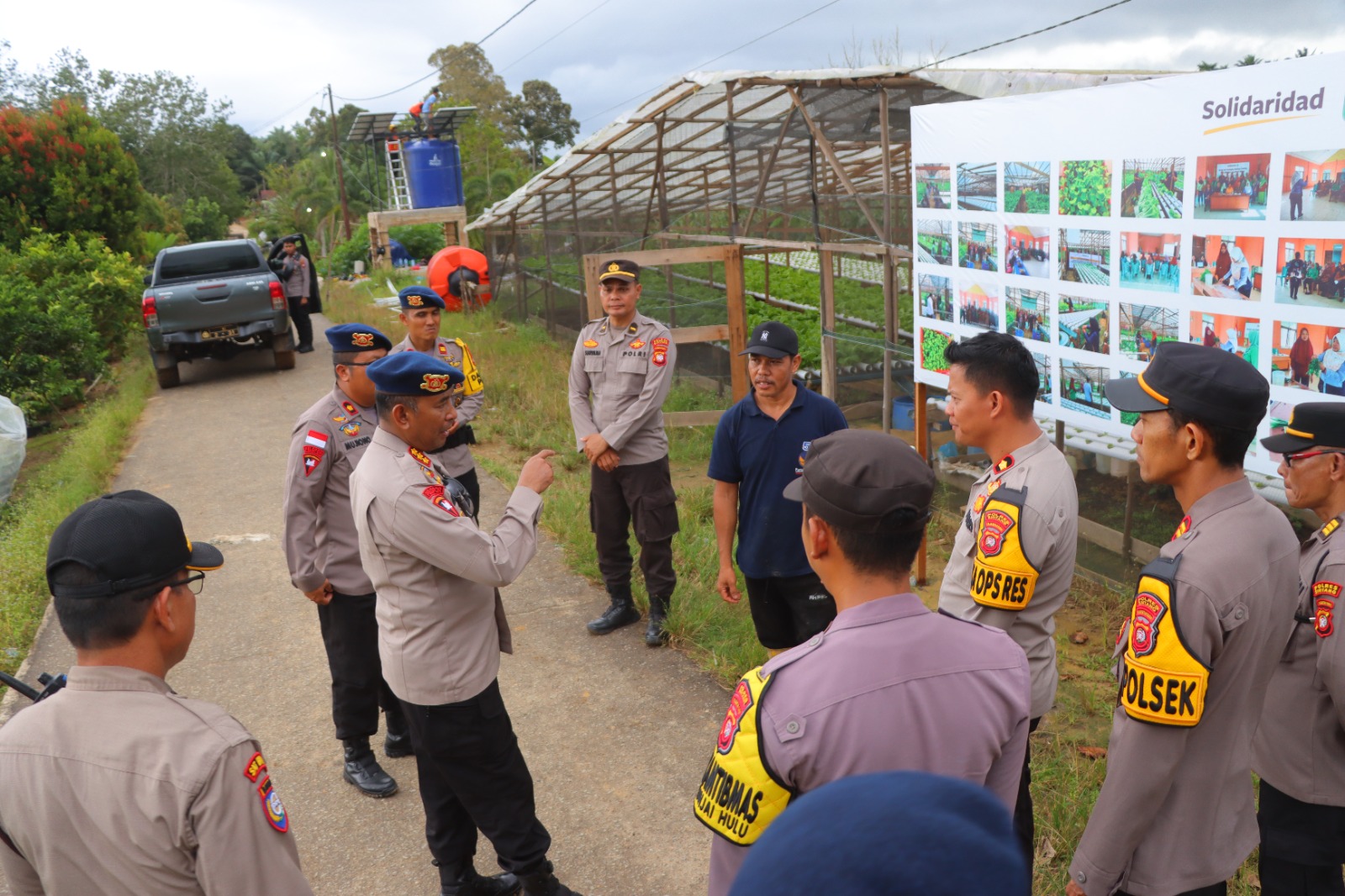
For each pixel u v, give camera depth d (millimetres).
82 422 11602
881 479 1543
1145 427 2088
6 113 19125
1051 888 2982
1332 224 3131
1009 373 2482
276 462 8828
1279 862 2424
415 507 2660
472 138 50312
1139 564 5211
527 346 13680
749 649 4695
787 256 14930
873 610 1550
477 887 3156
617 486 4977
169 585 1662
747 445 3834
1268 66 3268
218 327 12766
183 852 1535
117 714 1567
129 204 20750
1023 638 2471
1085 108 3996
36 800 1531
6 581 5789
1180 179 3643
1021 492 2398
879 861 560
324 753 4125
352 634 3691
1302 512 4293
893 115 6570
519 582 5816
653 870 3303
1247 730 2059
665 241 11266
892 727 1444
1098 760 3730
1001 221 4535
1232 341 3551
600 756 3994
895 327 6695
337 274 30953
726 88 8039
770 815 1466
